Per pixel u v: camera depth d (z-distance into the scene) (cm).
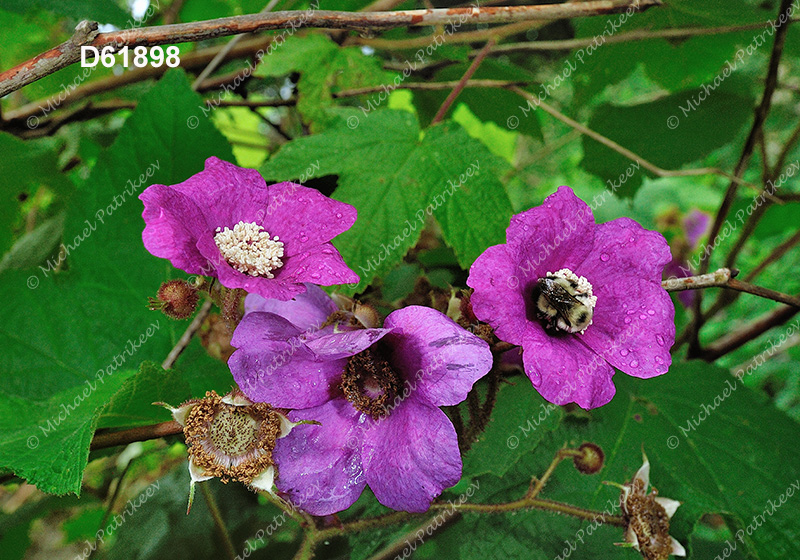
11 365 18
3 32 31
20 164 23
